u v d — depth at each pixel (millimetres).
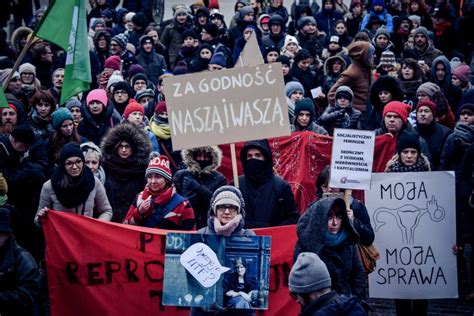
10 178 13406
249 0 27250
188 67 22016
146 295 11906
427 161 13430
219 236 10469
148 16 27453
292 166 14805
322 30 25422
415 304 13141
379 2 24750
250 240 10477
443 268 12906
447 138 15172
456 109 19250
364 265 11953
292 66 20141
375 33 23688
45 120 15031
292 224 12352
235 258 10453
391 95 16781
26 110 16938
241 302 10406
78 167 12531
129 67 20891
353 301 9062
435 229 12891
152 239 11898
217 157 13047
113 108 16141
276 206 12414
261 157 12383
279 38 22703
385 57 19359
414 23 24109
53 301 11945
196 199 12984
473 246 14250
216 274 10352
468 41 24734
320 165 14797
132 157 13422
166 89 11609
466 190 14195
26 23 26719
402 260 12914
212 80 11609
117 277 11906
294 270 9305
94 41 22078
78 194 12586
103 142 13445
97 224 11922
